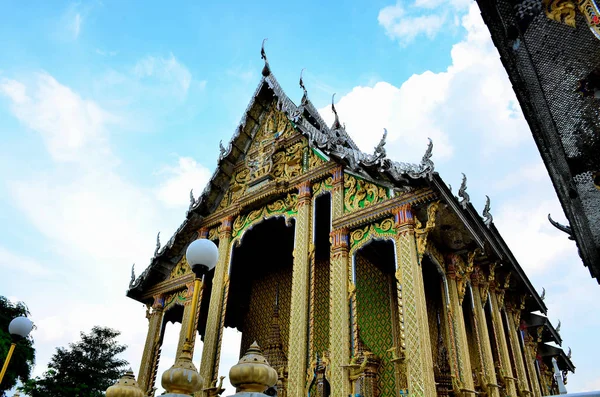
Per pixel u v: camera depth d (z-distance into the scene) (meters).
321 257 19.03
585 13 3.57
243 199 17.88
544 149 4.97
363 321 16.38
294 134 17.92
